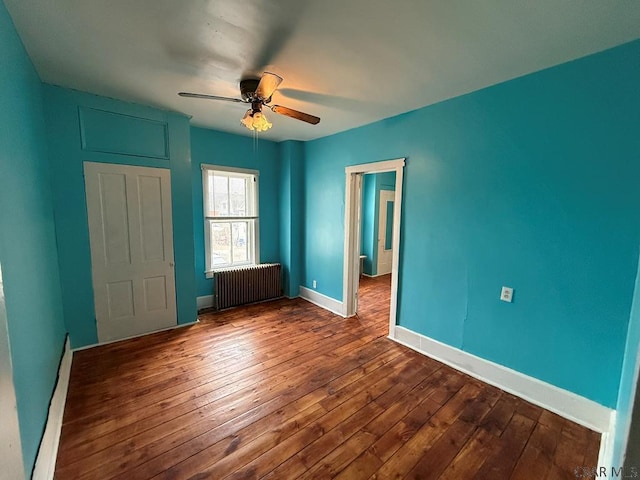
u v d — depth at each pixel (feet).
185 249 11.24
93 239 9.38
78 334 9.38
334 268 13.39
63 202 8.79
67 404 6.86
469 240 8.31
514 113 7.21
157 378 7.97
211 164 12.92
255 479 5.08
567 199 6.51
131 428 6.17
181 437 5.97
